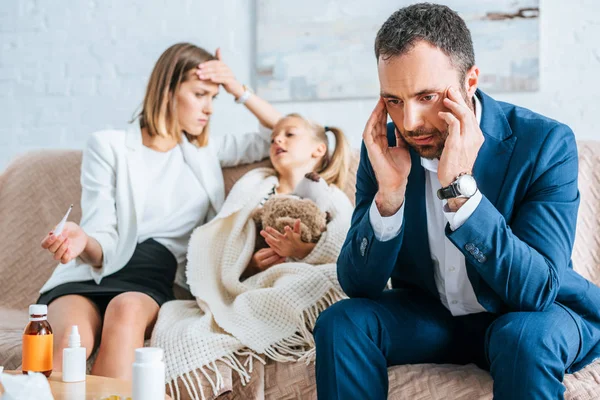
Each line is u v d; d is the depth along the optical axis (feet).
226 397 5.22
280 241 6.23
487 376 4.59
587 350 4.54
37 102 10.51
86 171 6.75
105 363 5.23
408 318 4.75
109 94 10.30
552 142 4.58
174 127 6.94
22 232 7.39
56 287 6.14
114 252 6.36
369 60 9.39
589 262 6.37
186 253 6.77
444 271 4.81
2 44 10.62
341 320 4.50
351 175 7.04
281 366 5.22
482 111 4.77
